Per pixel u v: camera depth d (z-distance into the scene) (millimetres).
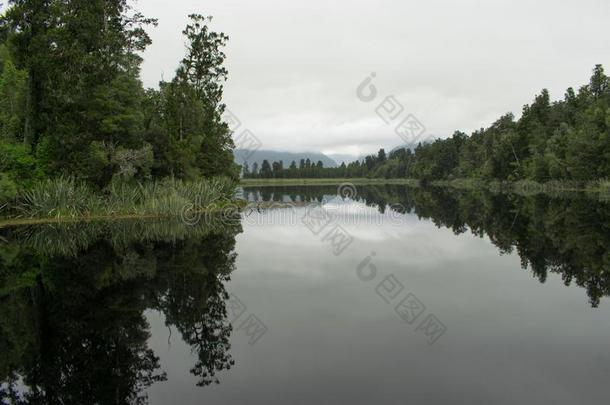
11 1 28453
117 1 30844
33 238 20578
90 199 26438
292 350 7562
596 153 54594
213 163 39938
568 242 18500
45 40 27219
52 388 6453
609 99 61875
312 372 6652
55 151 27641
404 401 5707
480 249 17719
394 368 6758
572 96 73188
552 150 63719
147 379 6613
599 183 53562
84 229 23297
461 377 6383
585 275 12773
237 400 5852
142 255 16984
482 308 9766
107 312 10117
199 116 37125
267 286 12102
